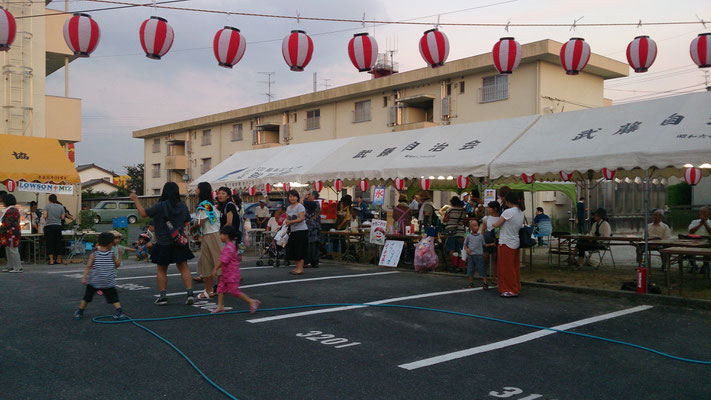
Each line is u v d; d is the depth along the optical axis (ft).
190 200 86.12
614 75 76.89
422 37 29.01
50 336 18.62
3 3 53.16
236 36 27.07
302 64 28.19
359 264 41.63
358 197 51.34
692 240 34.53
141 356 16.52
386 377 14.87
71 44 26.20
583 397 13.53
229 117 117.19
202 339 18.56
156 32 25.53
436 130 41.22
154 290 28.35
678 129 26.96
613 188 74.33
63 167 49.14
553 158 29.60
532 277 34.17
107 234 21.04
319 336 19.21
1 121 52.80
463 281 32.53
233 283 22.63
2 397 12.89
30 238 43.91
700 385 14.49
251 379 14.56
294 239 35.24
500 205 32.17
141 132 144.66
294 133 106.01
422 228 40.81
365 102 92.38
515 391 13.89
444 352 17.38
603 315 23.16
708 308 24.16
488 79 75.05
